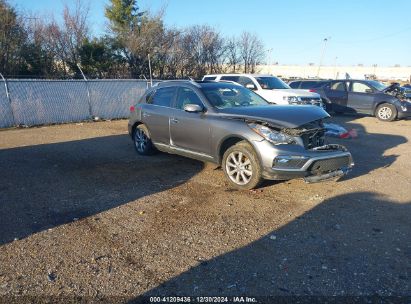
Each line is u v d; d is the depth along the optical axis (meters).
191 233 4.02
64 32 29.33
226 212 4.60
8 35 24.52
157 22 32.28
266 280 3.12
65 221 4.38
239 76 12.56
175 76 34.53
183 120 6.22
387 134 10.56
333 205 4.79
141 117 7.38
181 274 3.22
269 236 3.93
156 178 6.09
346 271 3.24
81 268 3.33
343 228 4.10
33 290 3.01
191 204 4.89
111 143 9.38
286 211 4.61
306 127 5.07
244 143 5.29
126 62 32.59
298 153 4.83
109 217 4.49
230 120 5.43
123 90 15.77
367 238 3.86
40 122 13.59
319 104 11.87
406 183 5.70
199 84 6.40
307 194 5.20
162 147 6.99
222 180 5.92
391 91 13.98
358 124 12.93
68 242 3.84
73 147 8.91
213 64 38.56
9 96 12.74
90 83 14.77
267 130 4.97
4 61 24.61
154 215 4.54
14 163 7.27
